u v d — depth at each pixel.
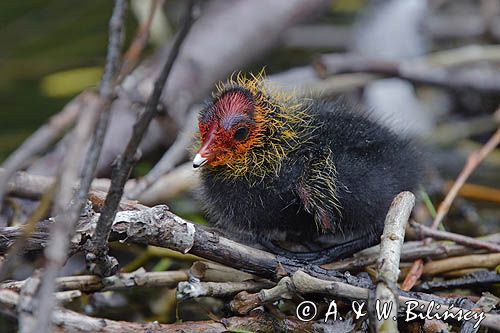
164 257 9.03
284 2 14.46
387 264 6.61
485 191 11.08
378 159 8.05
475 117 14.00
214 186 8.09
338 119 8.27
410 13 14.89
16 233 6.62
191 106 12.70
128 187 9.76
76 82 14.26
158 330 6.92
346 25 16.75
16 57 15.23
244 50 13.84
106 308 8.77
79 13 16.61
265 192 7.83
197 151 8.20
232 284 7.55
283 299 7.34
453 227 10.75
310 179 7.75
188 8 5.70
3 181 5.81
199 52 13.17
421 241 8.39
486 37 14.59
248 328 7.29
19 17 16.50
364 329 7.12
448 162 12.47
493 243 8.26
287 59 15.54
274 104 8.03
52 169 10.42
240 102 7.90
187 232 7.10
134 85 11.49
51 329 6.09
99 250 6.70
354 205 7.78
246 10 14.18
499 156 12.49
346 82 12.76
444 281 8.21
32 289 6.20
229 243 7.34
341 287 6.83
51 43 15.71
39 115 13.41
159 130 11.88
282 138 7.93
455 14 16.19
